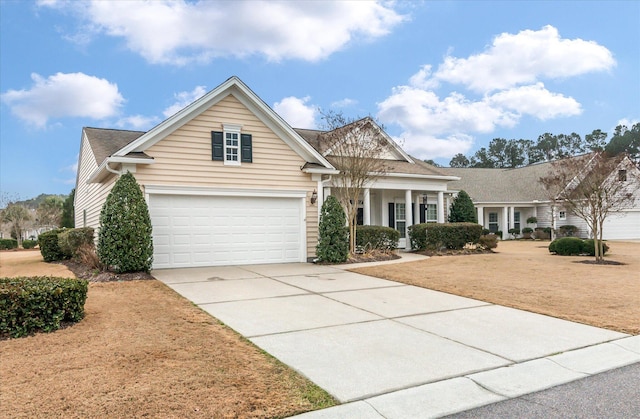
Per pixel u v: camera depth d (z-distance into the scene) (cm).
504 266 1271
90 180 1389
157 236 1181
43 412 331
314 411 347
